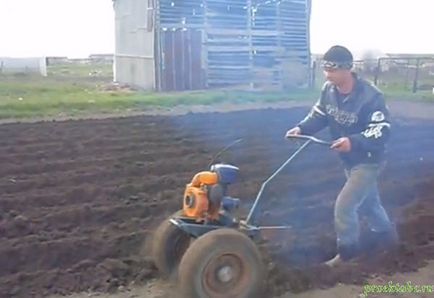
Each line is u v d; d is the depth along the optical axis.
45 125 13.14
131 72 25.80
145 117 14.84
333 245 5.86
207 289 4.26
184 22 23.30
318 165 9.49
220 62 24.03
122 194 7.58
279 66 24.91
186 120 14.36
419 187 8.31
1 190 7.59
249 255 4.35
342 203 5.35
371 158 5.23
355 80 5.19
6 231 6.07
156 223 6.45
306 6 25.16
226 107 17.97
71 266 5.33
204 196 4.59
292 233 6.21
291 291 4.88
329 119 5.41
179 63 23.36
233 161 9.68
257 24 24.38
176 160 9.56
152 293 4.82
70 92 21.84
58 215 6.52
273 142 11.50
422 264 5.53
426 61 30.86
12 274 5.15
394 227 6.02
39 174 8.53
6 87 22.69
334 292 4.89
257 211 5.18
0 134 11.78
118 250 5.64
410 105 19.28
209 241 4.24
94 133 12.08
